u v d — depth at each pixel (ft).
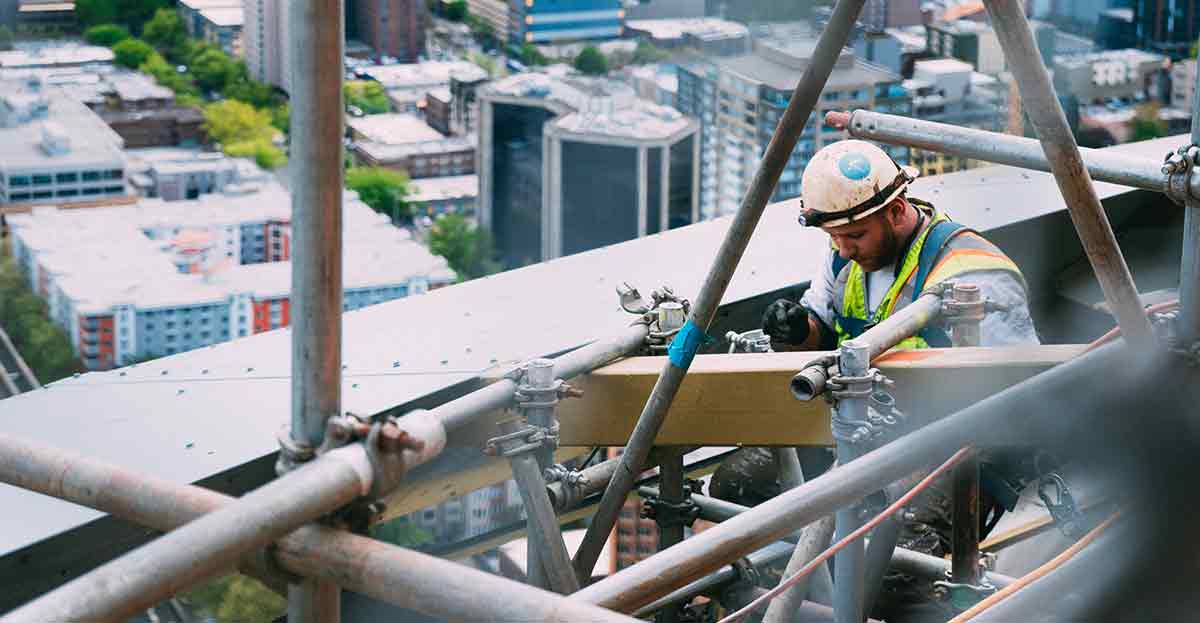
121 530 11.26
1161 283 17.94
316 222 7.16
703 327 9.78
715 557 7.92
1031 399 9.60
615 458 11.33
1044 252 17.66
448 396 13.09
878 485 8.63
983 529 12.45
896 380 10.85
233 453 11.97
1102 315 17.40
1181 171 10.50
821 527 10.88
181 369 13.30
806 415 11.07
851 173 13.01
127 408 12.62
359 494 7.11
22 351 94.22
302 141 7.07
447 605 6.65
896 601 12.62
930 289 11.58
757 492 14.19
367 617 13.00
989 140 11.62
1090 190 9.29
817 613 12.22
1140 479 10.25
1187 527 10.16
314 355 7.34
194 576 6.42
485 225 137.59
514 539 13.57
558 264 15.96
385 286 122.01
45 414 12.53
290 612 7.47
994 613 9.73
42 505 11.23
